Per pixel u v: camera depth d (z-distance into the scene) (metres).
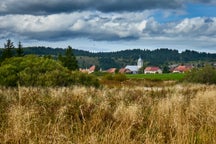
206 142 7.09
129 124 7.98
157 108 10.12
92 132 7.16
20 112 7.98
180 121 8.16
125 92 16.11
